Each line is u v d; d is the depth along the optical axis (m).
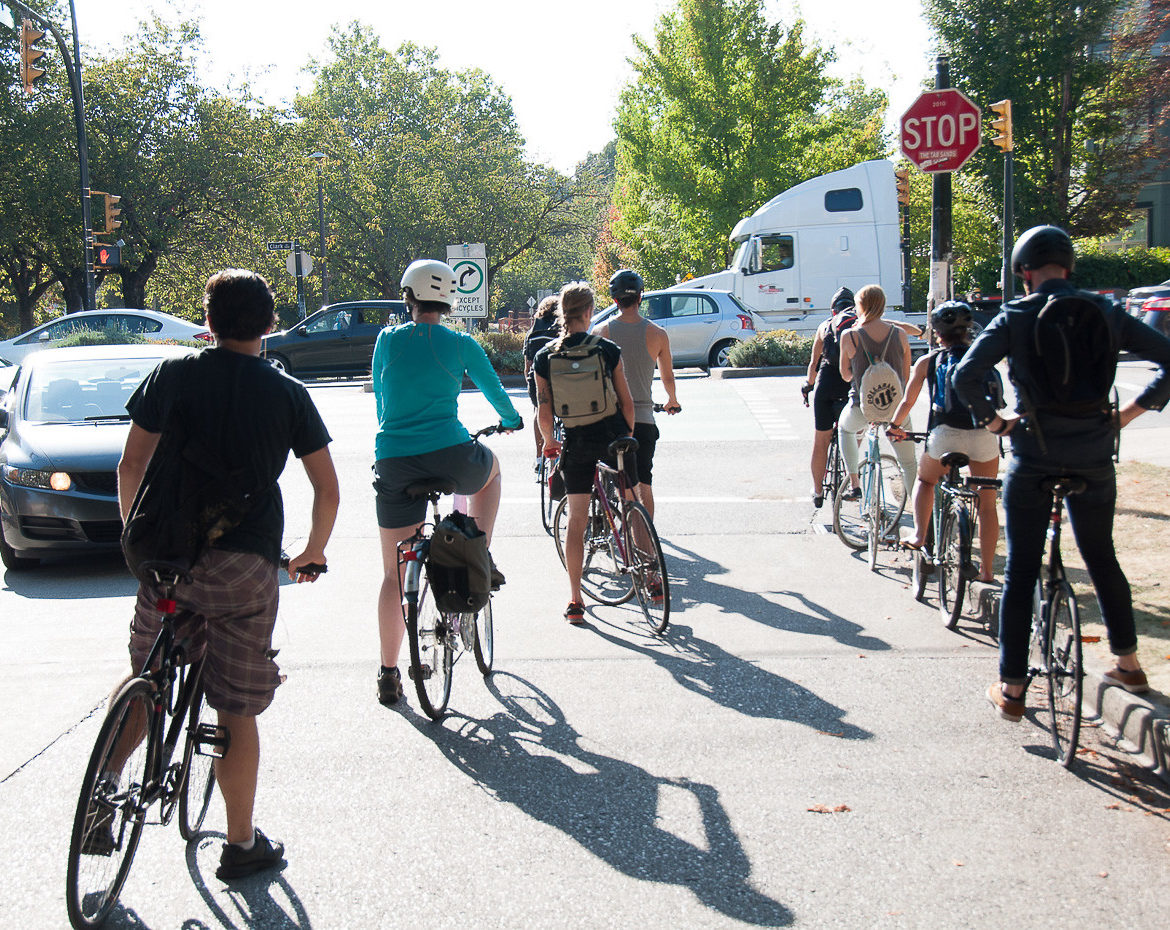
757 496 10.16
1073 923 3.22
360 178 52.50
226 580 3.43
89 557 8.93
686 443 13.06
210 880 3.56
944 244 8.91
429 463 5.06
